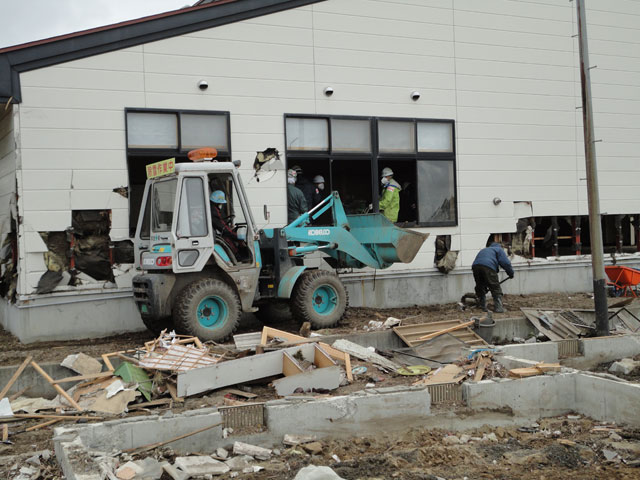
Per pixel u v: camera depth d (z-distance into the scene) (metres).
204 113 10.20
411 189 12.81
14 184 9.16
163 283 8.19
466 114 12.45
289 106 10.85
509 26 12.88
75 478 4.16
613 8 14.03
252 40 10.57
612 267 12.60
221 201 8.64
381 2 11.63
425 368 7.74
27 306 8.97
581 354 8.70
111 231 9.53
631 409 6.01
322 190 12.33
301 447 5.40
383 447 5.62
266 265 9.47
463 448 5.52
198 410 5.50
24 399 6.79
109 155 9.53
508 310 11.09
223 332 8.34
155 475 4.60
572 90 13.59
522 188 13.02
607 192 13.97
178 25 9.98
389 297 11.62
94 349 8.31
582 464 5.13
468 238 12.42
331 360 7.21
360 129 11.47
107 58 9.53
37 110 9.09
